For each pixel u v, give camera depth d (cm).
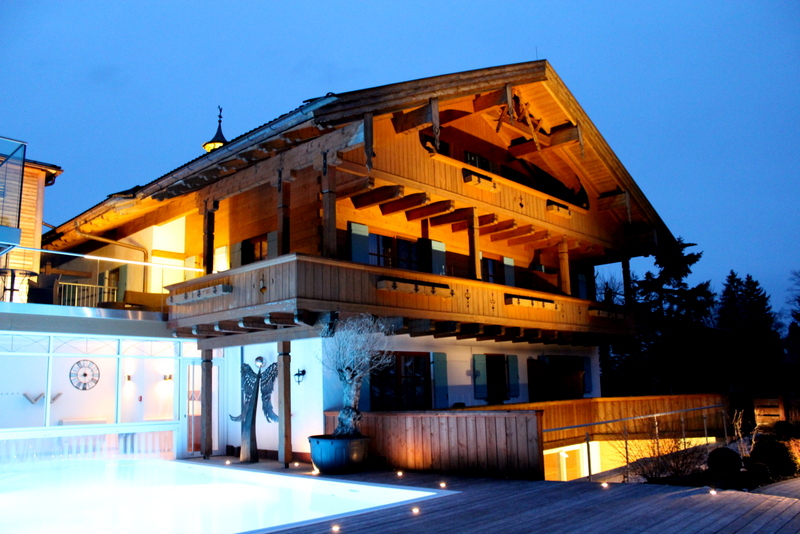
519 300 1552
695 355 2520
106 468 1291
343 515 697
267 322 1149
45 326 1266
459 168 1466
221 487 1053
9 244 1182
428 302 1338
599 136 1755
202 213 1465
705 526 620
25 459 1437
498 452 942
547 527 622
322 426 1216
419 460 1033
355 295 1195
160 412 1778
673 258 2405
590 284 2169
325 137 1189
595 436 1574
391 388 1379
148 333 1391
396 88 1198
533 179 1828
